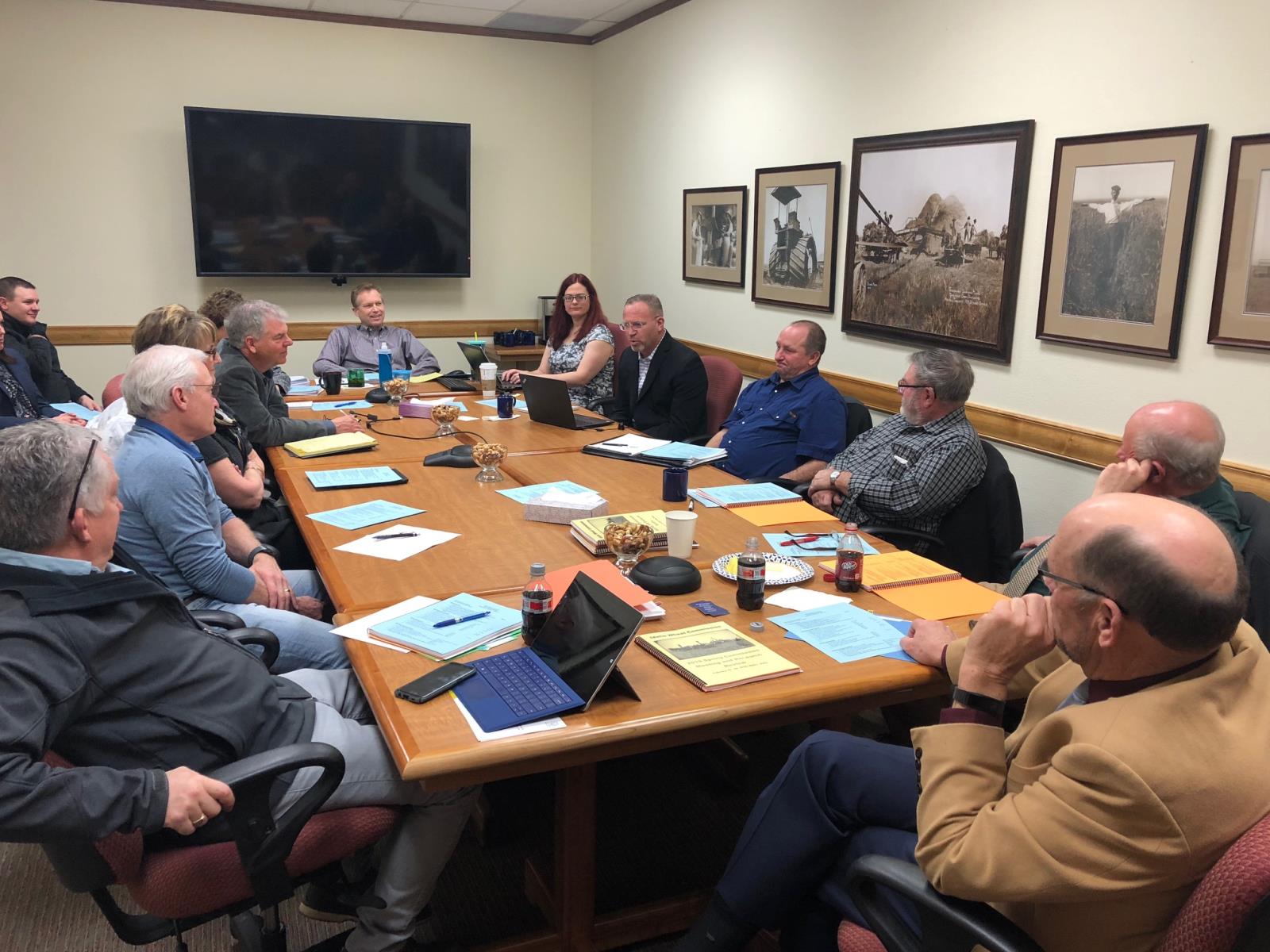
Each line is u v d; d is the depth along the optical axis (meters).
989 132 3.40
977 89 3.47
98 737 1.32
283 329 3.26
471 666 1.51
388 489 2.68
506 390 4.25
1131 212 2.91
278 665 2.04
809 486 3.02
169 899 1.35
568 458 3.08
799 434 3.38
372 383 4.64
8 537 1.29
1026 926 1.11
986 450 2.67
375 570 2.01
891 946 1.20
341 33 5.90
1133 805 0.94
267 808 1.33
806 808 1.44
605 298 6.80
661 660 1.58
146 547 2.05
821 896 1.45
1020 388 3.42
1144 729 0.98
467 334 6.65
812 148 4.46
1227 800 0.94
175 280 5.83
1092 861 0.97
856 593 1.91
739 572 1.80
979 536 2.65
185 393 2.08
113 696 1.32
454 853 2.15
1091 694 1.11
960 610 1.82
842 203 4.30
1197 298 2.76
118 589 1.32
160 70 5.55
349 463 2.97
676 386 3.96
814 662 1.58
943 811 1.12
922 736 1.21
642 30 5.89
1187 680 1.01
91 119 5.47
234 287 5.96
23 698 1.17
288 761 1.32
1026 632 1.17
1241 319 2.63
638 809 2.33
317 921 1.92
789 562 2.05
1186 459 1.83
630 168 6.24
